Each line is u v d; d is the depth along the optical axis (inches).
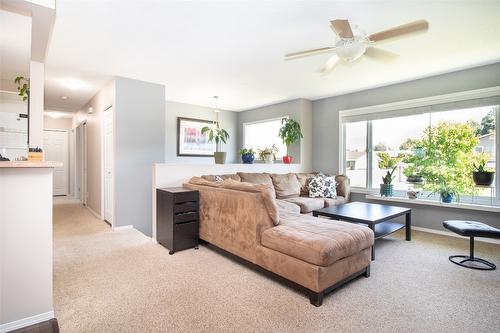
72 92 189.5
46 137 286.5
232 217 103.1
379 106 178.2
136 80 161.8
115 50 118.0
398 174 174.6
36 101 102.7
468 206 138.7
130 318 67.6
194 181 132.3
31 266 64.0
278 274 84.4
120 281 88.1
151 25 96.3
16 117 134.3
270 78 159.3
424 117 162.1
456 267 101.9
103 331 62.5
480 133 142.3
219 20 93.1
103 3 82.4
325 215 127.7
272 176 176.2
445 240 138.2
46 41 87.0
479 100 139.7
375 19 93.3
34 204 64.7
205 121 245.3
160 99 171.3
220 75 154.0
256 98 212.1
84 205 239.6
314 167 216.5
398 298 78.3
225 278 90.9
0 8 71.0
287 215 113.4
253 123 254.7
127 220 158.4
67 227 161.2
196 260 107.5
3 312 60.9
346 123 200.8
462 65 138.6
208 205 117.6
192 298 77.6
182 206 118.0
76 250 119.1
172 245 114.9
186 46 114.3
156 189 131.7
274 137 238.7
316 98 211.8
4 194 61.2
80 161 273.1
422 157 162.1
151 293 80.3
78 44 111.7
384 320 67.3
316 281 72.9
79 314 69.1
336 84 172.9
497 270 98.8
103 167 179.3
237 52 121.1
